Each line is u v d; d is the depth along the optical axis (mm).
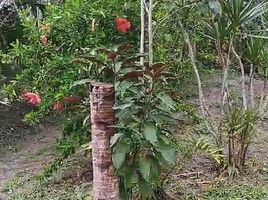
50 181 3670
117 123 2676
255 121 3697
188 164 3840
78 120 3486
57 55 3523
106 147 2629
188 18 3824
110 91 2568
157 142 2744
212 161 3848
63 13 3484
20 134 4801
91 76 2777
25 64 3660
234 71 6160
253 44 3650
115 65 2703
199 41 4562
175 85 4062
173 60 3998
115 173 2680
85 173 3744
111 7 3543
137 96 2762
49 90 3547
